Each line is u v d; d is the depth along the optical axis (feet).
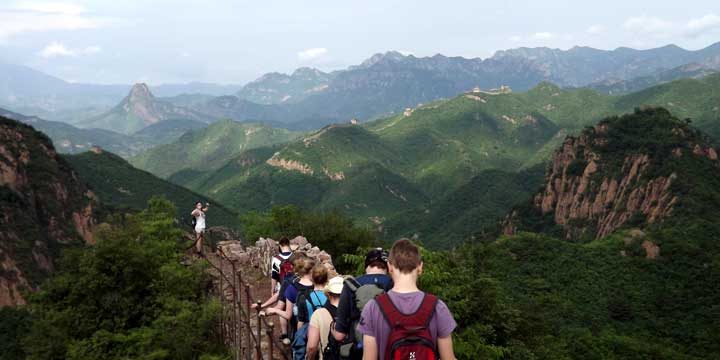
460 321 54.29
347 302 19.16
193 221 73.15
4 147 426.10
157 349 47.65
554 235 520.01
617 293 251.80
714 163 426.92
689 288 254.47
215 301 50.39
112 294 53.62
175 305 52.90
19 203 393.50
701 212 349.20
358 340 18.84
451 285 57.21
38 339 50.67
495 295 60.95
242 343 41.52
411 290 14.66
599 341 176.14
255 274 64.03
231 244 80.12
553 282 258.98
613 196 477.77
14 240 358.02
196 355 47.67
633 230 318.45
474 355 45.78
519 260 282.97
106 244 56.13
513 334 71.92
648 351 176.14
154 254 61.62
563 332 171.42
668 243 291.17
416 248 15.21
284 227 109.81
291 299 27.86
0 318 94.58
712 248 287.48
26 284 332.80
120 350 49.57
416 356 13.47
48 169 460.14
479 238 613.93
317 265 26.18
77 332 51.70
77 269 56.29
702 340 210.59
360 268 49.19
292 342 25.86
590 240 470.39
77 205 469.57
